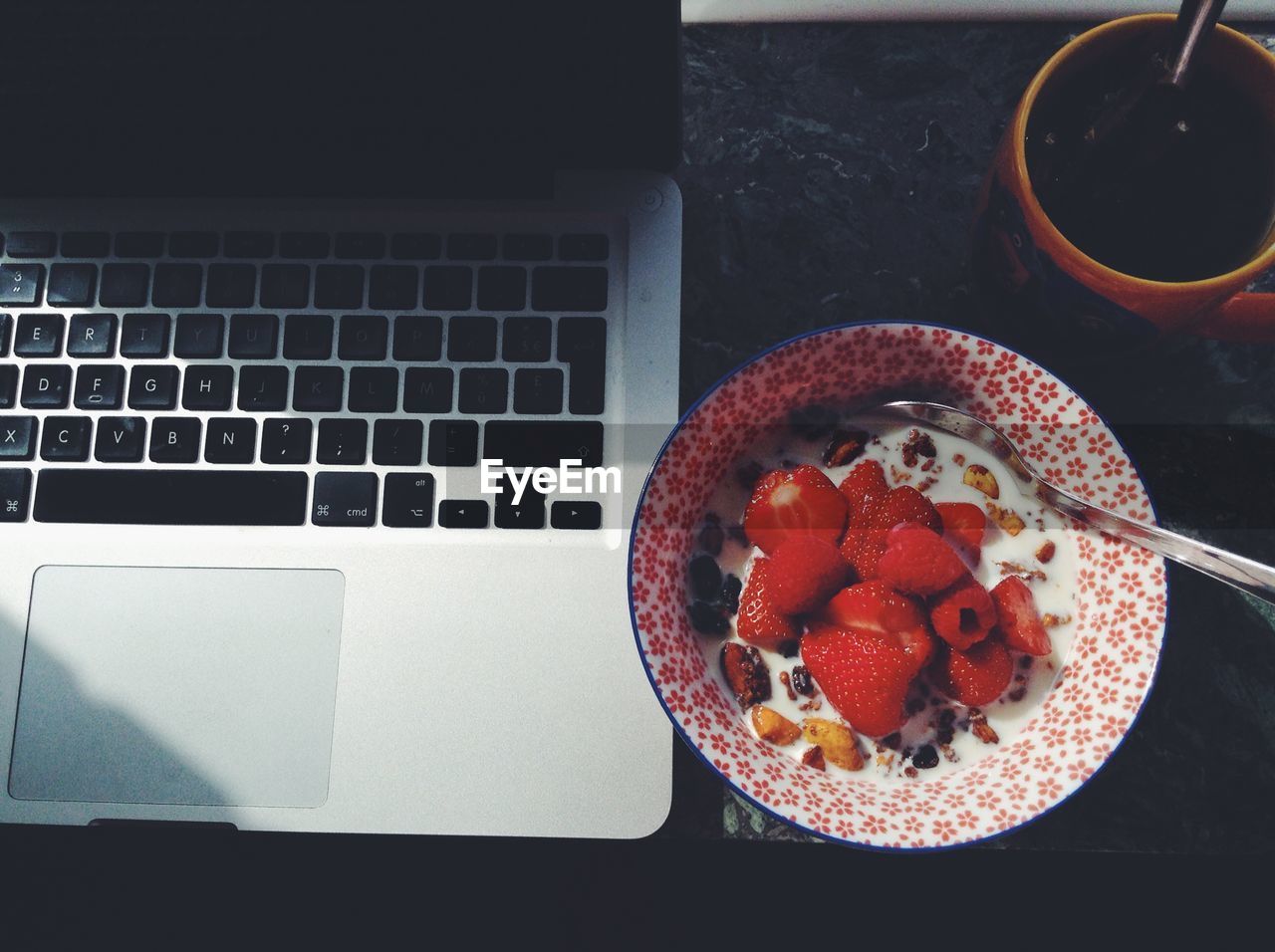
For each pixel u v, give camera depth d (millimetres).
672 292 549
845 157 615
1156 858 553
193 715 537
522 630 532
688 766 565
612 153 547
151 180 562
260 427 548
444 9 509
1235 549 570
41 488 551
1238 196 457
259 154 555
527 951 566
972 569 503
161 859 573
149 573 545
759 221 608
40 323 560
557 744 526
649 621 466
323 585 539
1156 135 444
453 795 525
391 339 549
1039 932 550
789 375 485
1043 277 474
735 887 567
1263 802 555
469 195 556
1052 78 466
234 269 558
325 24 521
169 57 533
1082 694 479
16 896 562
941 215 609
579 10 499
